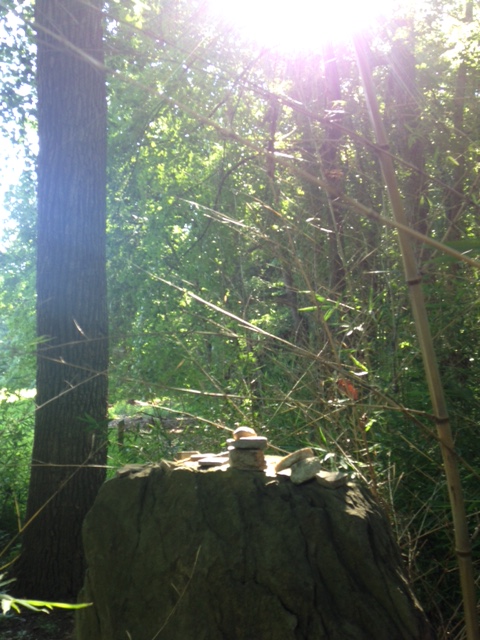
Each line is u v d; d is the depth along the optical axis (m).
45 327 5.60
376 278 4.91
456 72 7.76
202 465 3.07
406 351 4.25
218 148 7.58
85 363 5.59
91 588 2.96
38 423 5.63
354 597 2.70
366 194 5.21
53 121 5.69
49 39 5.67
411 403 3.93
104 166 5.82
